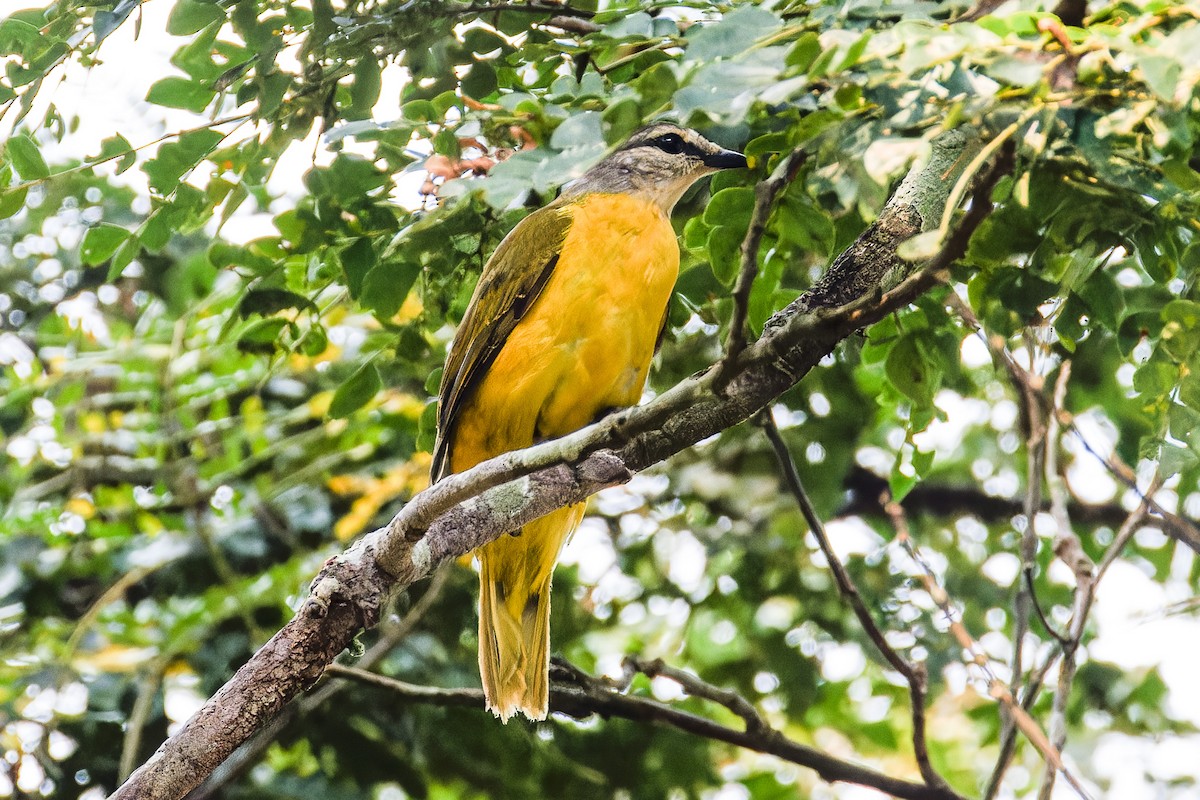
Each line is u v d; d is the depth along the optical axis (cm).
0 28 812
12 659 1246
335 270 968
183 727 684
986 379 1381
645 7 828
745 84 646
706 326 1115
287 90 857
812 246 853
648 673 1098
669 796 1334
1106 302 828
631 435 723
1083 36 637
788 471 1082
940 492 1480
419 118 837
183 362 1401
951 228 755
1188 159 673
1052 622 1401
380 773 1242
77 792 1220
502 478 717
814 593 1404
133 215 1350
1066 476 1370
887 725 1598
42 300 1479
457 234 895
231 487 1363
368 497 1298
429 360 1215
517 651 1013
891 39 607
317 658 707
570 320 966
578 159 709
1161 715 1462
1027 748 1599
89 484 1395
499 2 883
